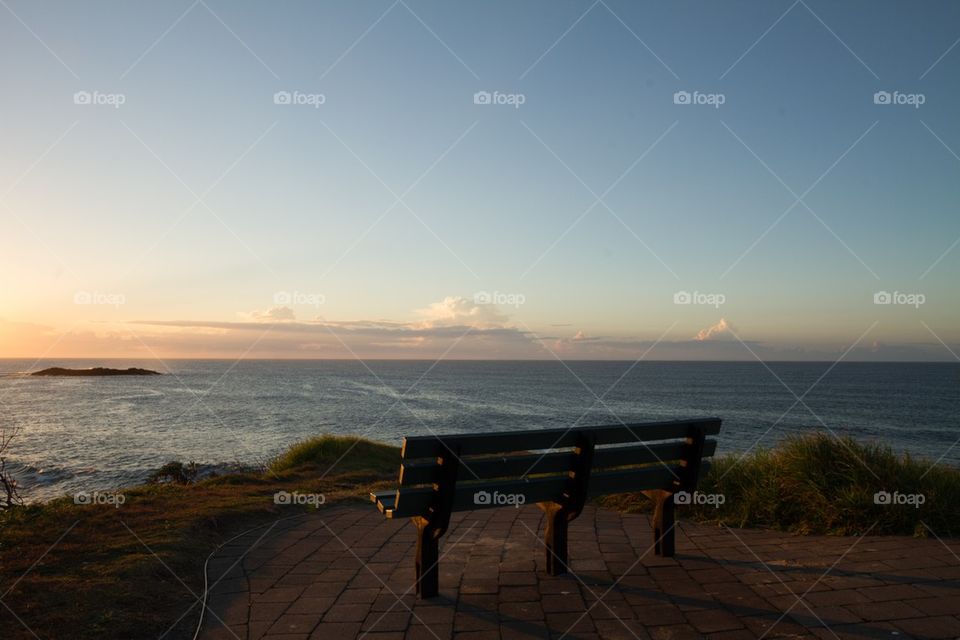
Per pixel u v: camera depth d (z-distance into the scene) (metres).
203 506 6.84
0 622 3.58
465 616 3.88
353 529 6.25
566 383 118.56
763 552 5.16
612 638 3.52
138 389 95.69
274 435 34.78
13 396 76.69
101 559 4.83
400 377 152.12
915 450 30.31
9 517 6.24
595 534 5.92
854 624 3.62
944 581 4.34
